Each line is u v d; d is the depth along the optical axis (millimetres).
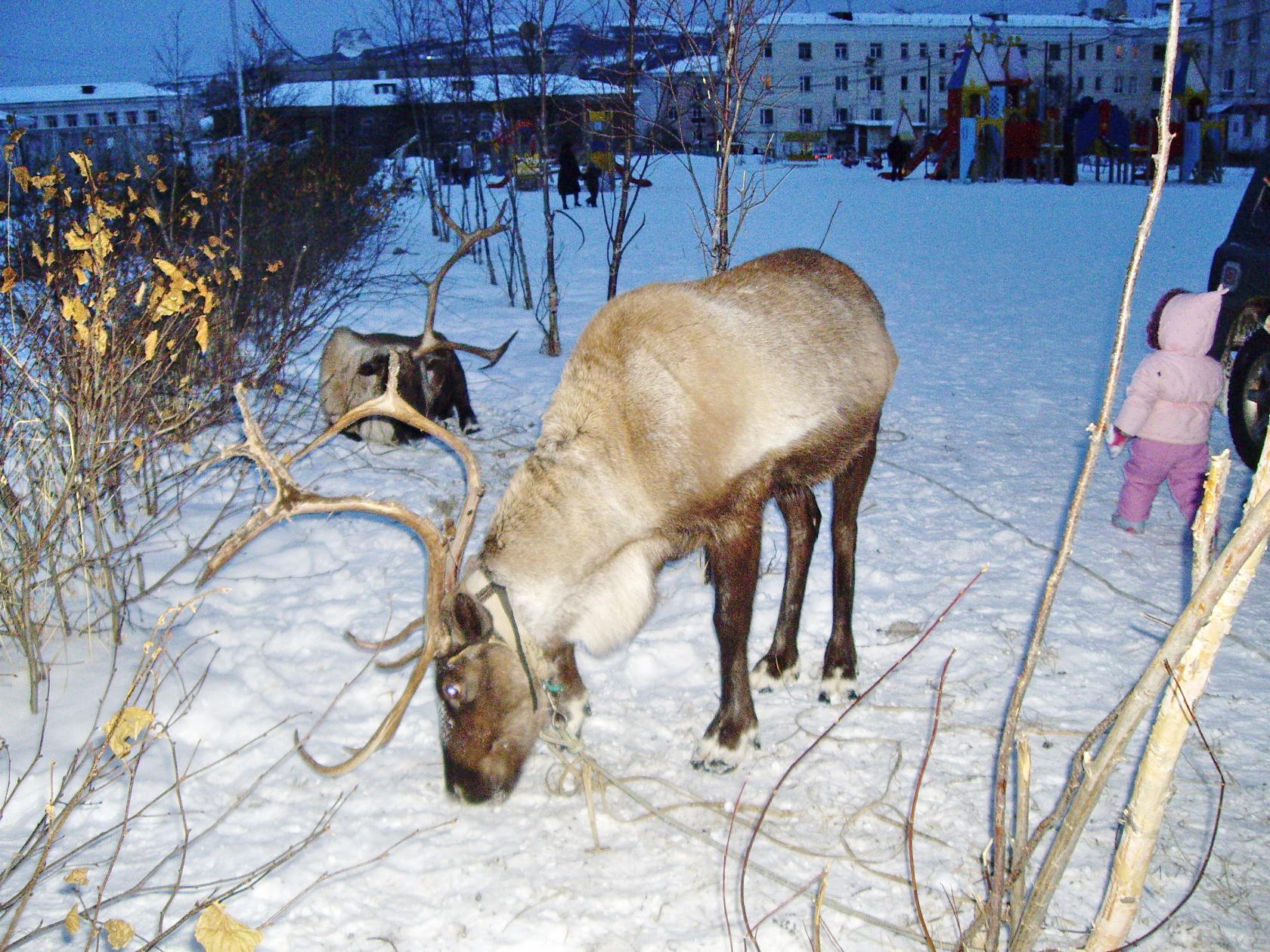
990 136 37594
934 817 3332
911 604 4785
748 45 6969
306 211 10500
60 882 3074
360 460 6938
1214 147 34656
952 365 9219
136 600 4340
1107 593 4789
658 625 4699
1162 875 2996
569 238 18656
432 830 3344
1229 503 5898
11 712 3799
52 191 4426
